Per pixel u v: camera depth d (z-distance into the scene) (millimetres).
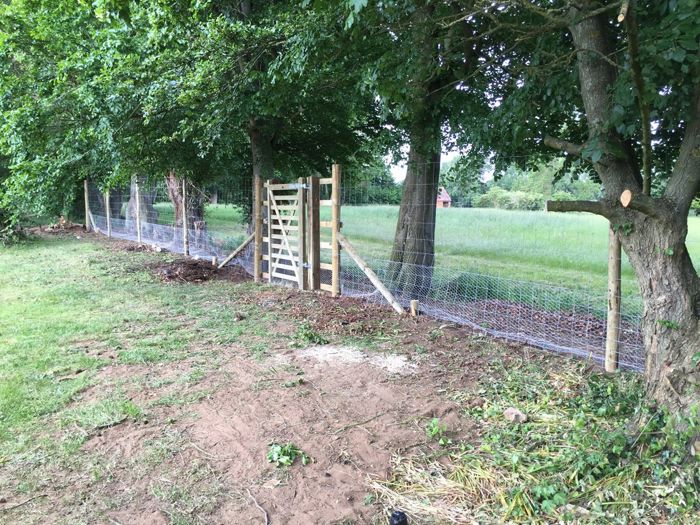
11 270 9602
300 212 7820
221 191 12438
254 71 7098
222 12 8234
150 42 7387
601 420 3258
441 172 7605
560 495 2453
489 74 5746
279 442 3172
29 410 3588
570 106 4609
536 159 5945
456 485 2697
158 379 4211
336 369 4477
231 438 3229
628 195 2609
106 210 16391
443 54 4387
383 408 3666
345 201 8281
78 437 3223
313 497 2623
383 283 7297
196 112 8344
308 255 7844
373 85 5008
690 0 2391
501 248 7754
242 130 9047
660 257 2732
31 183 9867
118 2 4359
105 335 5488
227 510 2521
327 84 7383
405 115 5391
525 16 4445
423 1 3693
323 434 3281
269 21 7203
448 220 8242
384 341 5289
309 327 5809
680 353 2676
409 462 2941
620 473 2566
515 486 2633
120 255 11750
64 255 11727
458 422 3432
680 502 2316
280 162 12547
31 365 4496
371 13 3674
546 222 7355
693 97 2709
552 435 3143
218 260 10477
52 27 8898
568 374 4195
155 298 7379
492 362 4570
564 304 6434
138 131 8914
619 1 2312
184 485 2725
